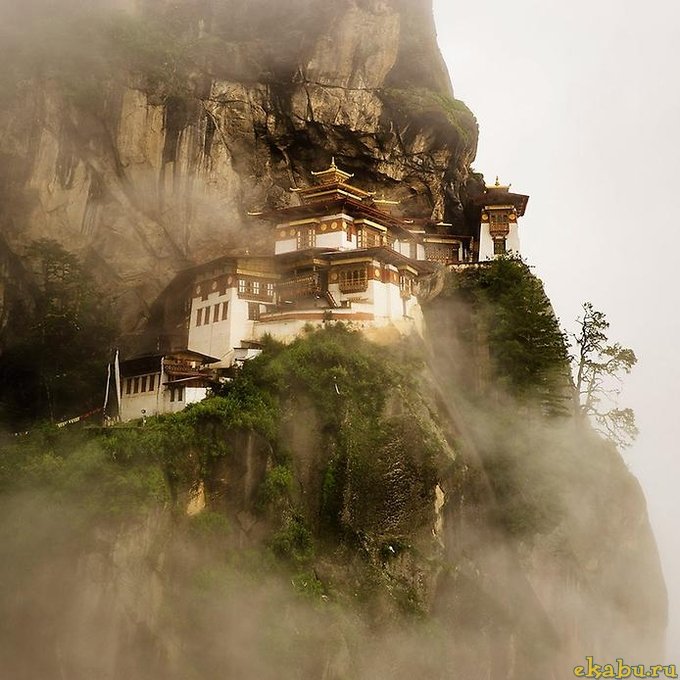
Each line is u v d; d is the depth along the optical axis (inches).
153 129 2297.0
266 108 2578.7
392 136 2726.4
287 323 2172.7
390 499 1872.5
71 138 2177.7
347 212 2420.0
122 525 1566.2
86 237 2217.0
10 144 2084.2
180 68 2402.8
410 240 2765.7
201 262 2409.0
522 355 2361.0
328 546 1790.1
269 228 2508.6
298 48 2625.5
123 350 2272.4
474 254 2886.3
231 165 2465.6
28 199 2102.6
